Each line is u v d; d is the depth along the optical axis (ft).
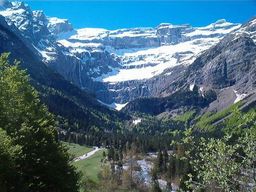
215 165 61.41
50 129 164.66
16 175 132.36
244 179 60.13
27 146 144.97
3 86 154.81
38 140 153.28
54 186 152.46
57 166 154.61
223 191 61.57
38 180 146.20
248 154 59.26
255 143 59.16
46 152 151.84
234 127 61.67
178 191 70.23
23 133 146.41
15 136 144.77
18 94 159.33
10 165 126.72
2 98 153.07
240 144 60.39
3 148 126.52
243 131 60.70
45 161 148.56
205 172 62.18
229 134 61.77
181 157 67.82
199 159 65.26
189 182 64.39
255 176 59.31
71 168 168.04
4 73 161.48
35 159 145.48
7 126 147.23
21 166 140.26
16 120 152.76
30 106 160.15
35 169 146.41
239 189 60.13
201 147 65.98
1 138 130.11
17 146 130.21
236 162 60.95
